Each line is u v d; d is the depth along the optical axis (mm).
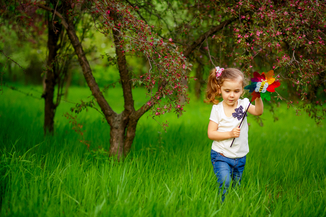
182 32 4250
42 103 11211
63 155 3840
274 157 4301
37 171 3111
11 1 3980
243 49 3451
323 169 3854
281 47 3400
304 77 3115
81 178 2918
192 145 4703
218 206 2680
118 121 4012
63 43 5207
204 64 4711
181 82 3213
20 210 2322
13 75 23438
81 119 7152
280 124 9062
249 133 6352
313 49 3195
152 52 3090
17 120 6293
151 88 3117
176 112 3229
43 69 4395
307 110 3824
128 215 2322
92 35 5215
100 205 2365
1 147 4074
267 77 2447
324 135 6914
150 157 3982
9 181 2775
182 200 2703
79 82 24500
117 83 4121
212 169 3256
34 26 5930
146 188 2814
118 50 3734
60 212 2322
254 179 3328
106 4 3000
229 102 2723
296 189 3117
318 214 2609
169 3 4418
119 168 3098
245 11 3545
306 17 3113
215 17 3818
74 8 3500
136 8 3961
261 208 2652
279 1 3361
